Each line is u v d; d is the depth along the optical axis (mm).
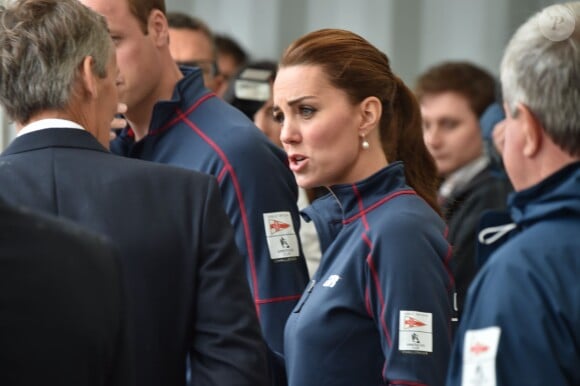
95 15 5059
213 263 4934
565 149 4055
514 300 3900
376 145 5797
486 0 12641
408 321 5238
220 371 4848
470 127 9625
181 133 6750
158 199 4934
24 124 5000
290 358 5613
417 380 5195
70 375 4027
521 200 4105
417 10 13109
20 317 3959
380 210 5574
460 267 8469
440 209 6105
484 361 3904
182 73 7234
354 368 5434
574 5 4156
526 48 4117
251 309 4992
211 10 14195
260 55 13938
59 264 4039
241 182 6480
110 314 4148
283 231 6508
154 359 4840
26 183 4816
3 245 3986
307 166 5719
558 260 3924
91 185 4859
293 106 5723
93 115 5016
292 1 13781
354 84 5684
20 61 4863
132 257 4812
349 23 13461
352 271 5473
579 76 4016
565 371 3846
